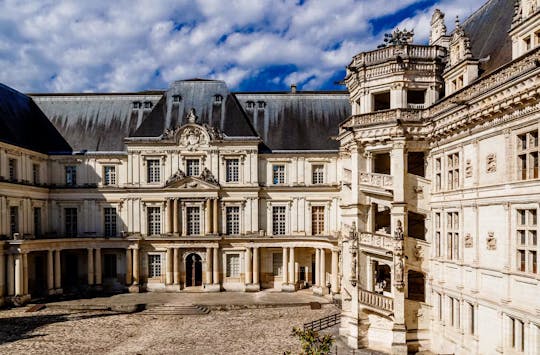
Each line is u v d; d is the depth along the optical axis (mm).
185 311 39344
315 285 46969
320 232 48969
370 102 30266
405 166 27984
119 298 44250
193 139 48219
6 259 41281
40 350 28656
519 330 19516
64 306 40969
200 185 47750
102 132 50906
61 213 48969
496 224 21141
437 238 27359
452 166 25766
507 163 20266
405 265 27391
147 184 48406
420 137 27891
